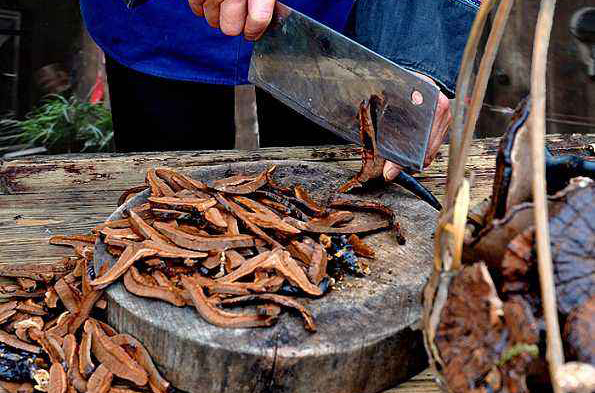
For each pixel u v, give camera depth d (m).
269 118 1.52
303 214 0.99
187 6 1.32
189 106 1.49
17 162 1.21
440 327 0.71
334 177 1.10
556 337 0.62
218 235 0.94
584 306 0.69
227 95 1.51
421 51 1.16
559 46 1.88
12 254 1.06
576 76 1.88
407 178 1.10
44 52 2.55
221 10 0.97
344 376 0.84
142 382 0.85
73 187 1.18
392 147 1.04
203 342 0.82
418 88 1.01
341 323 0.85
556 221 0.73
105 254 0.93
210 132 1.55
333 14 1.31
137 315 0.85
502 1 0.69
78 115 2.16
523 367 0.68
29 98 2.55
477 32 0.73
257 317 0.84
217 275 0.90
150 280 0.90
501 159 0.76
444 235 0.71
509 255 0.72
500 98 2.00
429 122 1.01
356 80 1.03
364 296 0.88
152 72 1.38
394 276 0.91
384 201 1.06
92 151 2.13
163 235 0.93
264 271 0.89
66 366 0.87
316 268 0.89
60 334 0.90
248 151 1.25
